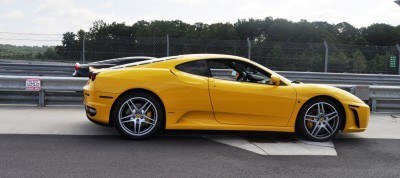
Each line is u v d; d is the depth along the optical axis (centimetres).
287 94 575
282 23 2953
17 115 717
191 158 475
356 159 495
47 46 1577
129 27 2753
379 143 587
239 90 562
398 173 440
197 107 555
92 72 574
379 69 1697
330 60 1705
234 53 1658
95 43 1588
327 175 426
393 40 3033
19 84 812
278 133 632
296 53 1678
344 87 874
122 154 481
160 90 545
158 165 442
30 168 417
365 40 3075
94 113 548
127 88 540
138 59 1178
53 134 576
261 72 585
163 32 2597
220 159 475
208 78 564
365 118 601
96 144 525
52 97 833
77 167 425
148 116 553
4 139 539
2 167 417
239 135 608
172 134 598
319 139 586
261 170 437
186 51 1634
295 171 438
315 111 589
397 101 895
